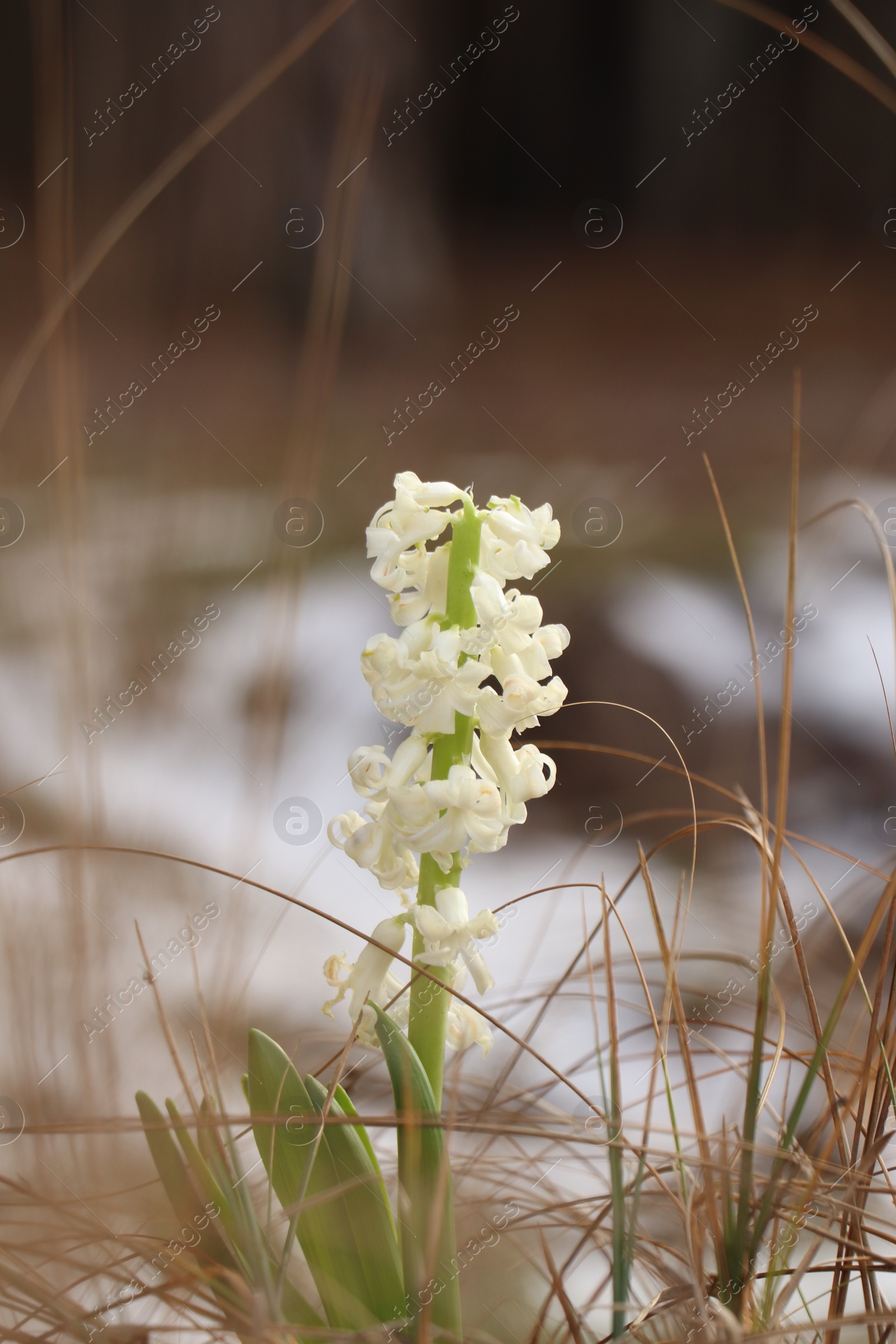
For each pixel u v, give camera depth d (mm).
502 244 9109
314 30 1046
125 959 1107
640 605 2922
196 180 1770
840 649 2777
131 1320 965
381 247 5391
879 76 8281
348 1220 933
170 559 1209
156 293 1618
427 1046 934
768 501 3729
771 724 2605
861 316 6758
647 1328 979
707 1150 956
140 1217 964
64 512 1039
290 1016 1524
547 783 929
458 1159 1027
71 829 1030
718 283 7977
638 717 2648
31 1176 969
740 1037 1433
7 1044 1000
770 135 8984
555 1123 1032
